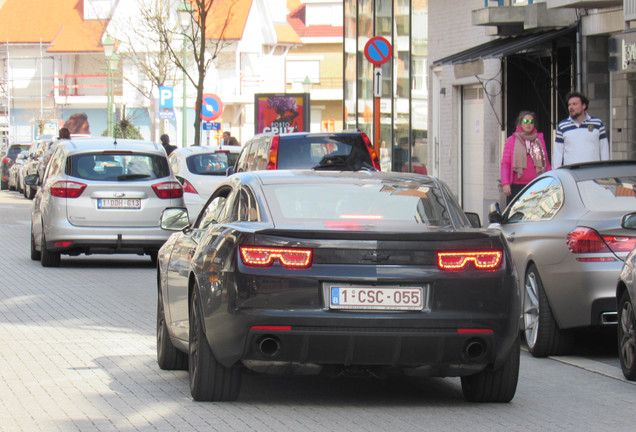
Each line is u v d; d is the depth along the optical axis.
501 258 9.41
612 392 10.74
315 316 9.03
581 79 25.36
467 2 32.28
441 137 34.09
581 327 12.47
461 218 10.14
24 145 67.94
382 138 40.78
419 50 36.88
